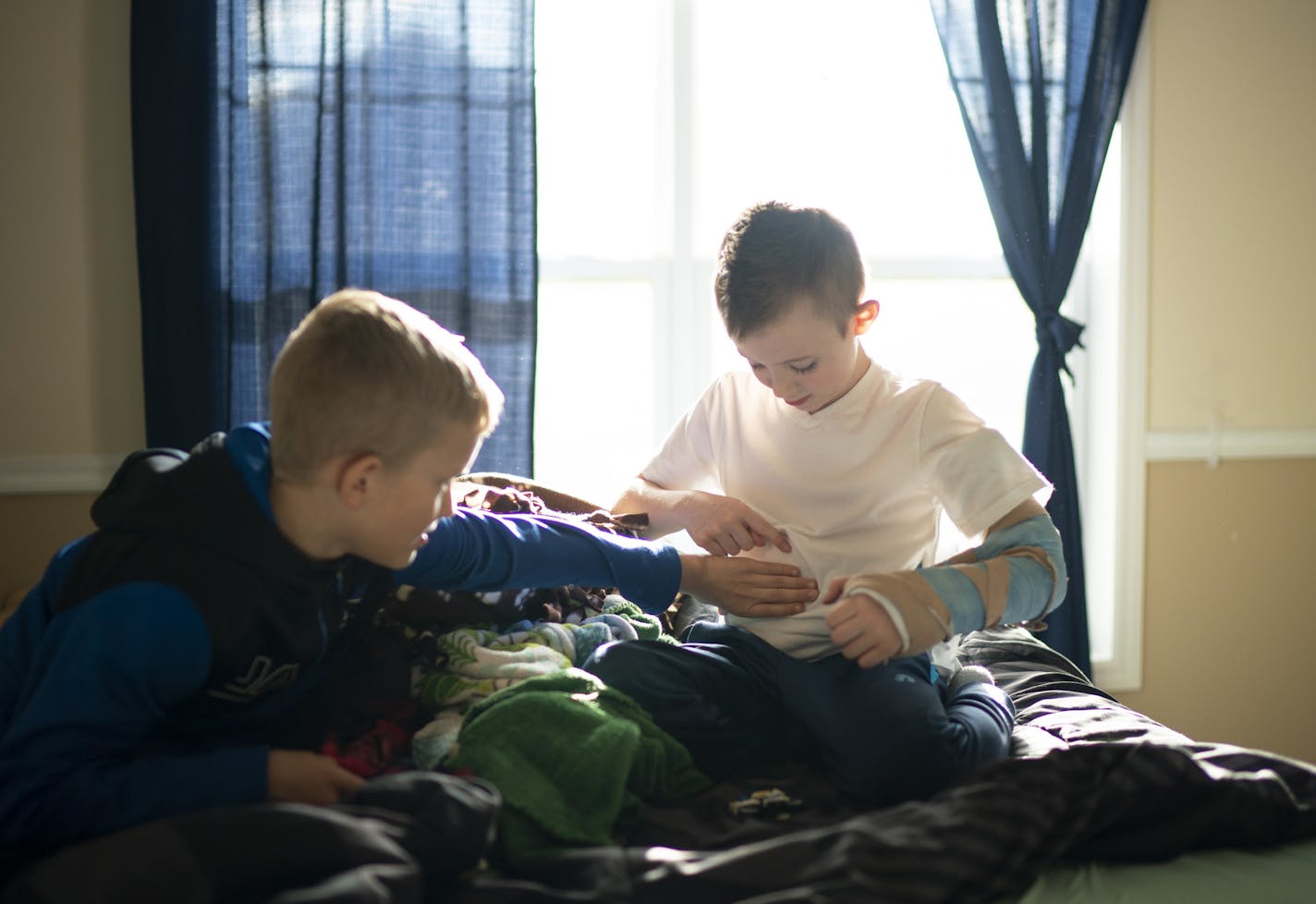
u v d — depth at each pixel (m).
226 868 0.88
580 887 1.00
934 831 1.00
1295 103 2.85
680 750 1.30
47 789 1.00
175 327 2.44
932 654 1.52
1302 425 2.92
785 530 1.57
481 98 2.50
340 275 2.50
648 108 2.83
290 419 1.06
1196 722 2.97
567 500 2.01
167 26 2.39
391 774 1.17
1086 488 2.95
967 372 3.01
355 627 1.36
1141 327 2.83
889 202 2.92
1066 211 2.69
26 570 2.55
